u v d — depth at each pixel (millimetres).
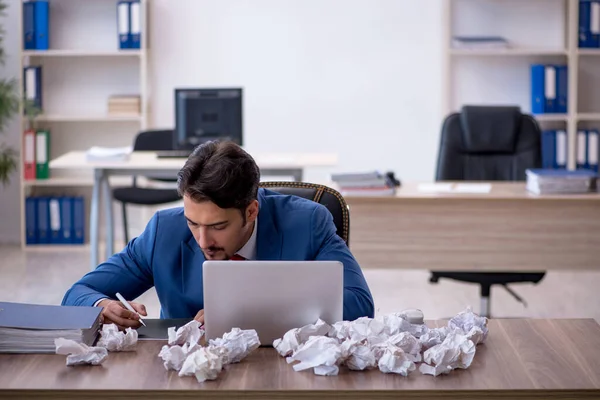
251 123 7555
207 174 2273
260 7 7434
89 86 7566
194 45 7480
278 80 7508
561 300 5961
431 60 7473
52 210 7426
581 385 2004
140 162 6094
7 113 6867
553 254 4918
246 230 2428
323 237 2627
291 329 2256
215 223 2305
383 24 7441
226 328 2254
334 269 2242
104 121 7656
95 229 6145
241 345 2150
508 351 2258
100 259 7062
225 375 2062
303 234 2609
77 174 7707
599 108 7543
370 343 2191
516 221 4902
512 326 2484
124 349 2254
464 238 4918
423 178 7590
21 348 2215
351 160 7594
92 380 2031
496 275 4922
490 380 2037
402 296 6055
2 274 6531
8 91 6863
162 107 7543
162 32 7469
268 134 7570
